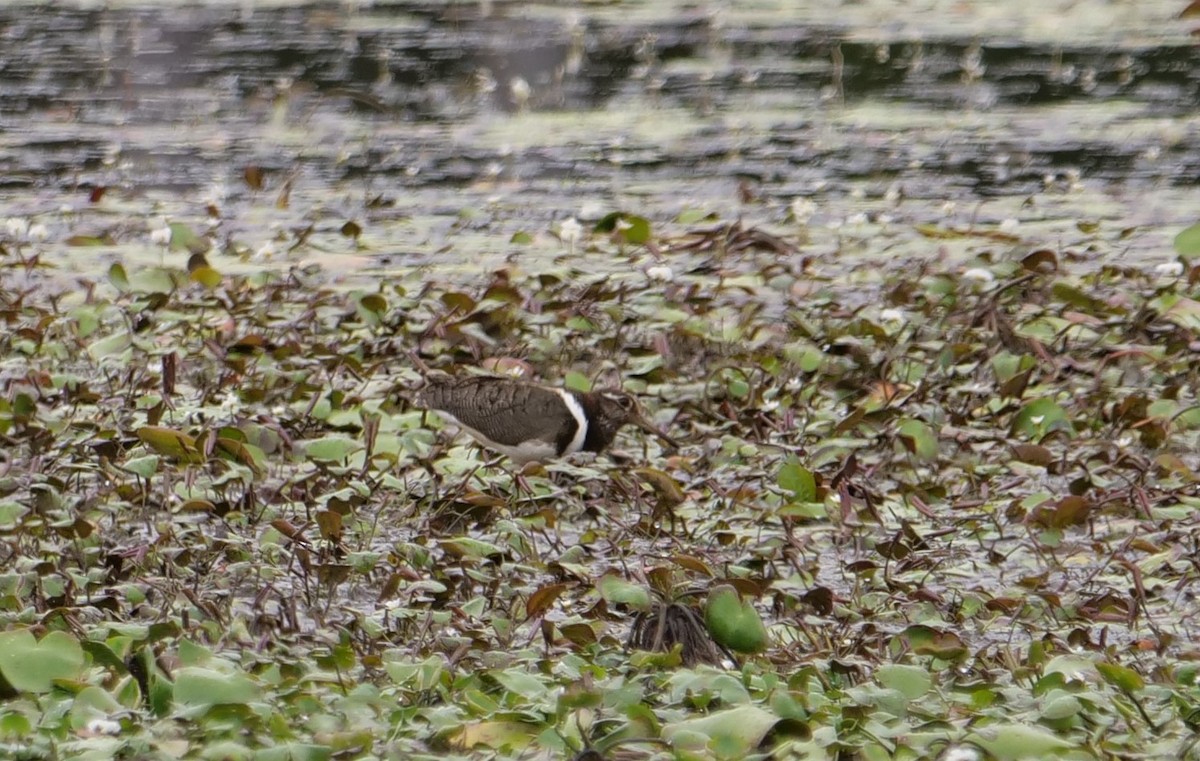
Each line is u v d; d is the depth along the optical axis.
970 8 34.88
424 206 21.42
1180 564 10.53
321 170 23.50
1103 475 11.83
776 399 13.61
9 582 9.30
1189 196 21.64
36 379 13.14
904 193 21.91
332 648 8.62
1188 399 13.64
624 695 7.75
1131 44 31.23
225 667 7.89
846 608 9.59
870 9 35.03
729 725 7.26
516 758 7.24
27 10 34.41
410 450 11.92
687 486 11.75
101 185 22.28
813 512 10.23
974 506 11.38
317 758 7.01
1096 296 16.27
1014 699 8.06
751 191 21.33
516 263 18.03
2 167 23.19
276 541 10.20
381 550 10.58
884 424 12.72
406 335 15.14
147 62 29.72
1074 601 9.79
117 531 10.77
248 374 13.77
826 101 27.48
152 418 12.03
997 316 14.71
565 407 12.18
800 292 16.44
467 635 8.99
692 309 15.84
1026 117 26.39
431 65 29.62
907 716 7.75
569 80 28.89
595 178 22.91
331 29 32.53
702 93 28.08
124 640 8.31
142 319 15.16
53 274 17.56
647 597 8.53
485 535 10.88
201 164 23.73
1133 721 7.83
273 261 18.28
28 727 7.36
